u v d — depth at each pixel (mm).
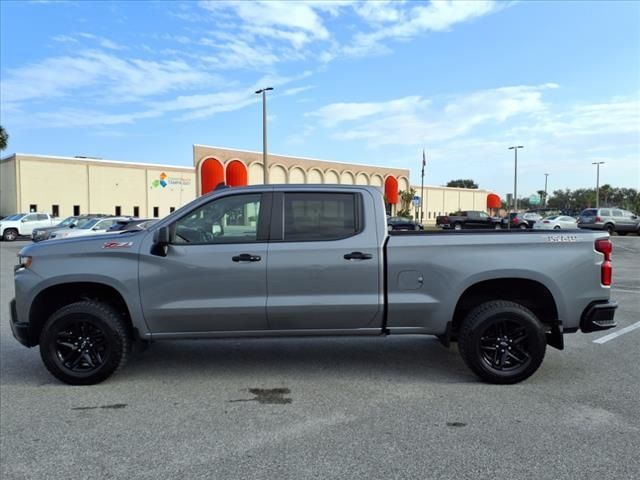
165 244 4695
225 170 52469
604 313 4906
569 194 130500
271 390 4793
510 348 4906
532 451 3492
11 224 29469
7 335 6934
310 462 3357
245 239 4867
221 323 4848
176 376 5219
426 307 4852
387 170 73625
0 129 42125
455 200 88500
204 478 3162
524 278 4848
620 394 4633
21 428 3934
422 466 3291
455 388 4828
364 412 4230
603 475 3172
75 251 4852
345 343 6535
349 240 4848
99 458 3432
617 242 27906
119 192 48188
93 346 4922
